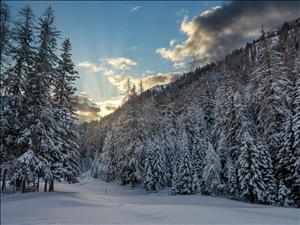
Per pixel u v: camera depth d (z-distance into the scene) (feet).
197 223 47.62
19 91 86.79
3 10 50.21
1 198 79.41
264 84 103.71
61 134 100.48
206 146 131.23
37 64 88.99
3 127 80.74
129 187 153.89
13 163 82.43
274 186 93.56
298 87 98.17
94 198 92.43
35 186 100.27
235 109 114.73
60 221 50.85
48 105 91.97
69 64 107.86
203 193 125.08
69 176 97.86
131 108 160.45
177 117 182.29
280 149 96.53
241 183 96.53
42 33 91.81
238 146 109.50
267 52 107.24
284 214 60.70
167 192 135.54
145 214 59.57
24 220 52.24
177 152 149.28
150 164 142.20
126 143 156.46
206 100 173.17
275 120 100.73
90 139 331.57
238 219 50.39
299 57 111.86
